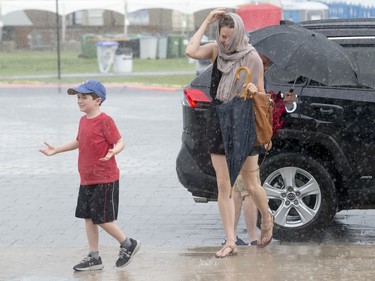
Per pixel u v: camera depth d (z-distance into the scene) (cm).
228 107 829
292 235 1012
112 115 2356
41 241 1058
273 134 921
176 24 5850
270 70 1013
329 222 1007
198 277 795
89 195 830
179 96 2973
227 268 827
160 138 1908
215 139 842
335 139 994
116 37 4934
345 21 1048
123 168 1547
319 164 999
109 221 833
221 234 1088
